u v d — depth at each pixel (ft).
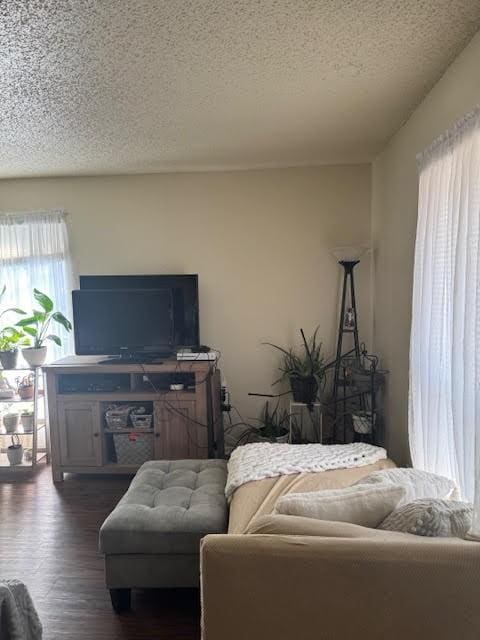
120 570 6.56
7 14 5.04
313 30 5.55
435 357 6.69
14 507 10.16
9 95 7.32
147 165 12.03
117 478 11.66
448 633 4.17
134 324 12.02
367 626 4.23
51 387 11.32
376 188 11.91
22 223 13.11
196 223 12.91
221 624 4.36
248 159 11.72
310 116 8.62
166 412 11.25
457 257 5.68
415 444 7.63
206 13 5.12
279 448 8.82
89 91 7.23
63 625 6.59
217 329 13.10
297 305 12.87
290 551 4.29
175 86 7.12
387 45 5.97
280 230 12.76
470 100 5.96
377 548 4.24
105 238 13.12
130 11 5.04
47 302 12.14
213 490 7.56
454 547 4.23
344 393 11.84
